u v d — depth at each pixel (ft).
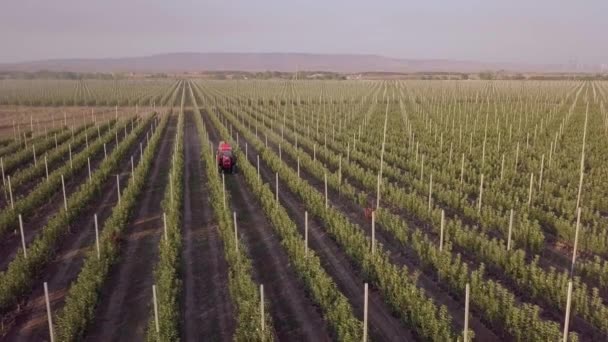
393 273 51.29
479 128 146.61
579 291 47.01
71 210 75.15
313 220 79.00
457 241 63.36
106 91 341.00
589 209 76.79
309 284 53.11
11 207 75.41
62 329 43.98
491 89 299.79
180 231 72.13
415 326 45.34
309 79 542.16
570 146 118.42
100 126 165.78
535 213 71.61
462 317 50.14
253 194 91.71
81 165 109.29
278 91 328.49
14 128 171.22
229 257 60.03
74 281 58.59
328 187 96.94
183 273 60.34
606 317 44.24
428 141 126.21
